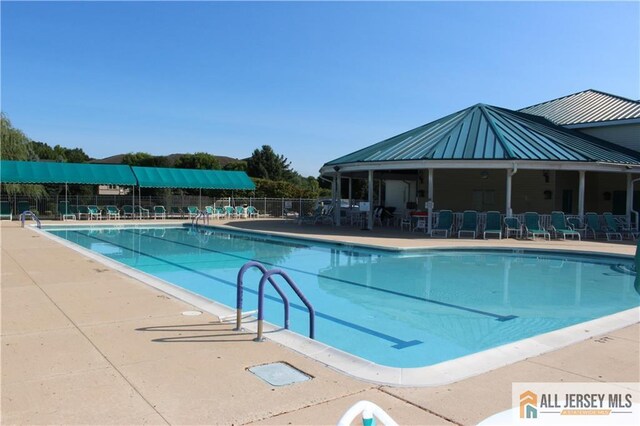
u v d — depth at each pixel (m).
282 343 5.60
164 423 3.65
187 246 19.16
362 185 53.47
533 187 24.11
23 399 4.02
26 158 33.50
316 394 4.22
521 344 5.79
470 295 10.41
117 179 31.28
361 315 8.70
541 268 13.96
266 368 4.81
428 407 4.00
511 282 11.89
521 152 20.31
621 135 26.02
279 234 21.16
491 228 20.05
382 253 16.69
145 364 4.87
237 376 4.59
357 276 12.61
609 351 5.54
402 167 21.08
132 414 3.78
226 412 3.84
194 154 52.41
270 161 66.31
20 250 14.00
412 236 20.34
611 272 13.39
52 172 29.58
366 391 4.30
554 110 31.36
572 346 5.72
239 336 5.86
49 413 3.77
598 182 26.42
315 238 19.34
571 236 20.78
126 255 16.62
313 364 4.94
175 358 5.05
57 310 7.02
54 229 25.23
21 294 8.11
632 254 14.84
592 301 9.92
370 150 25.17
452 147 21.11
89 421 3.65
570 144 22.17
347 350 6.80
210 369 4.76
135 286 8.86
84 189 38.16
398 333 7.64
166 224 28.61
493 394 4.28
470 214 20.58
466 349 6.89
